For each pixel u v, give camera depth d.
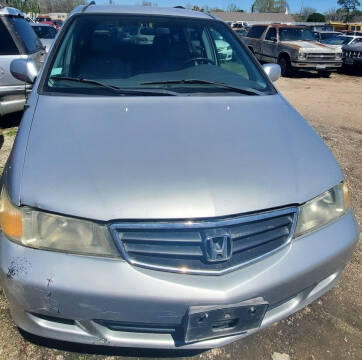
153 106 2.24
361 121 7.02
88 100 2.25
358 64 13.55
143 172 1.73
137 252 1.59
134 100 2.29
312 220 1.83
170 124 2.09
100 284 1.56
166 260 1.59
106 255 1.60
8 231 1.66
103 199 1.62
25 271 1.58
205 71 2.70
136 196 1.63
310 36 13.72
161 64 2.67
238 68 2.84
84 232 1.61
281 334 2.13
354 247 1.96
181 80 2.56
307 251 1.77
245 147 1.97
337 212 1.94
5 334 2.01
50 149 1.84
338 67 13.00
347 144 5.36
